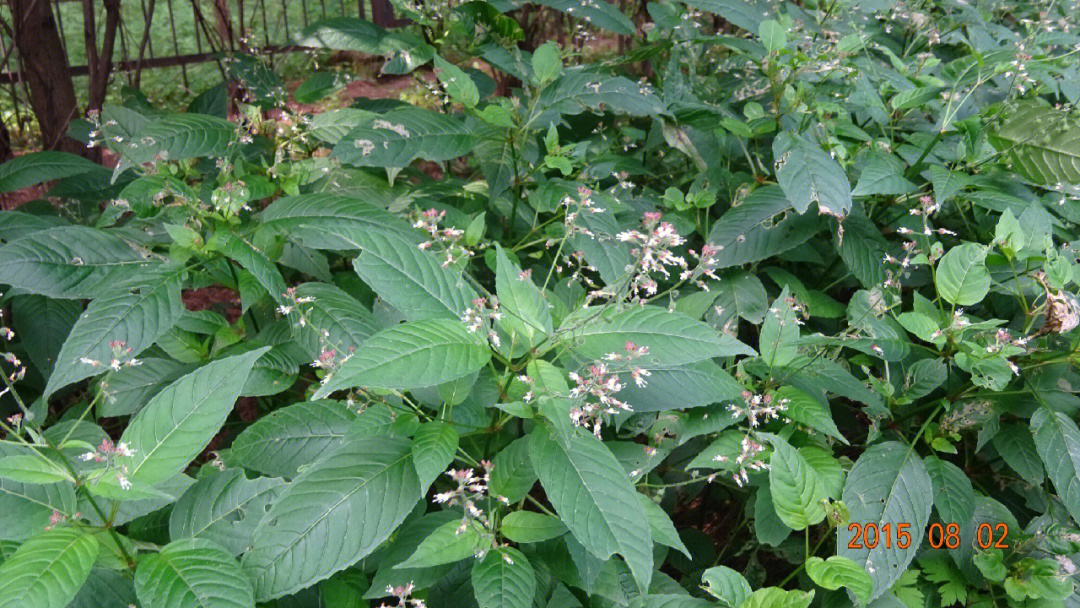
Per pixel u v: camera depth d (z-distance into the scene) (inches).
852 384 23.0
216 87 39.1
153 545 17.8
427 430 17.3
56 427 22.2
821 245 31.8
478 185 32.0
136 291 23.5
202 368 17.0
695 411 22.1
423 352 15.7
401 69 33.0
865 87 29.7
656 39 36.8
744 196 29.5
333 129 29.0
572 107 28.3
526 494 18.8
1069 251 25.0
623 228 28.0
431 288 17.9
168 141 26.2
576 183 27.3
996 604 23.4
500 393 18.3
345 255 31.2
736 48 33.3
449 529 17.6
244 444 21.1
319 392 14.6
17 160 31.7
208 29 49.7
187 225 25.0
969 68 29.5
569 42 40.8
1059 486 21.6
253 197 26.5
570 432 16.3
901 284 28.0
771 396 22.2
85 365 20.9
